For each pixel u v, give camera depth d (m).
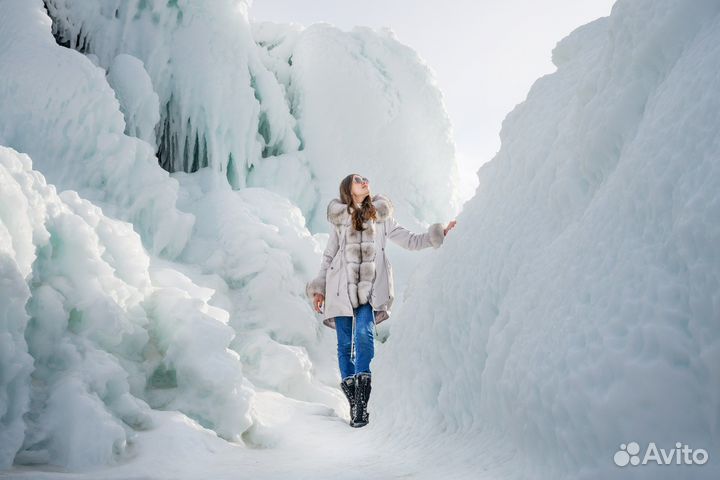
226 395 2.87
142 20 6.12
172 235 4.66
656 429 1.20
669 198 1.38
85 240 2.85
